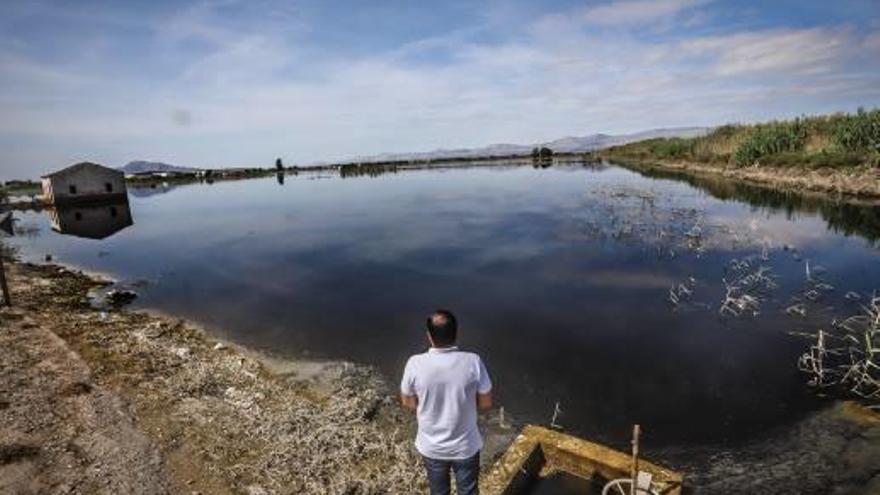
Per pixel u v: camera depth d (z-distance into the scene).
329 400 8.80
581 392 8.90
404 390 4.32
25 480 6.25
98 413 7.96
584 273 16.33
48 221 40.50
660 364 9.80
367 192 49.91
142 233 31.19
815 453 6.82
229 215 37.88
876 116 32.28
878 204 24.92
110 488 6.16
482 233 24.20
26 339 11.48
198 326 13.36
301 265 20.20
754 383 8.85
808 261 16.12
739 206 27.14
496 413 8.27
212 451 6.98
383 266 19.12
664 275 15.59
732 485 6.32
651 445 7.29
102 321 13.57
